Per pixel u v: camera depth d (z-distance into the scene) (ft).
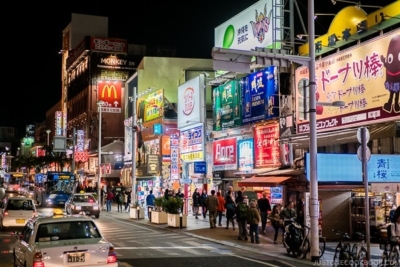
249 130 99.04
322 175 62.90
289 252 54.34
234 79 108.68
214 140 113.91
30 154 411.95
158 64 174.29
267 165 92.12
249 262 49.37
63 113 324.19
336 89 74.69
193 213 111.14
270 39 96.58
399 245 41.81
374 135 65.77
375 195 65.82
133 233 76.48
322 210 64.34
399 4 66.74
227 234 73.97
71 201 108.37
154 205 97.40
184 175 127.44
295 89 85.25
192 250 57.98
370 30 71.26
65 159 282.56
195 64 175.94
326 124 76.33
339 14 77.61
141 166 156.15
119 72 255.50
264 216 74.49
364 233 63.16
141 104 163.22
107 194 135.54
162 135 139.13
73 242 33.58
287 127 85.66
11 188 250.78
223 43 116.57
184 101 126.82
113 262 33.55
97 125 240.73
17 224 74.49
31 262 32.22
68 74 324.39
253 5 103.60
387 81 64.95
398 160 64.28
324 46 80.28
